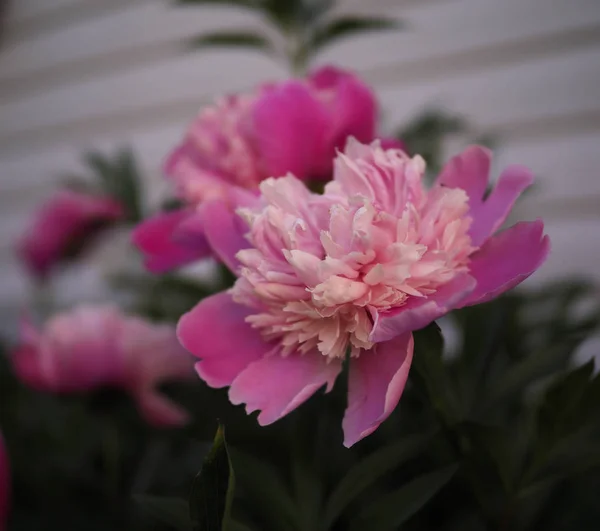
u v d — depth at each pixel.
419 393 0.40
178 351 0.56
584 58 1.08
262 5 0.63
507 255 0.38
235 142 0.47
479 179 0.40
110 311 0.57
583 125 1.08
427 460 0.46
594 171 1.07
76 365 0.56
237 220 0.41
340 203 0.39
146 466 0.61
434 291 0.38
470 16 1.16
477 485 0.42
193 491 0.36
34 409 0.71
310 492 0.42
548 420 0.41
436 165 0.59
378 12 1.23
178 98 1.44
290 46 0.64
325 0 0.64
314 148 0.46
